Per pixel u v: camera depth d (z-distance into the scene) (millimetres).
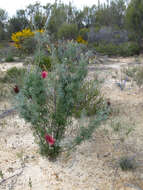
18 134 3980
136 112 4969
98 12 27234
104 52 16266
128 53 16062
